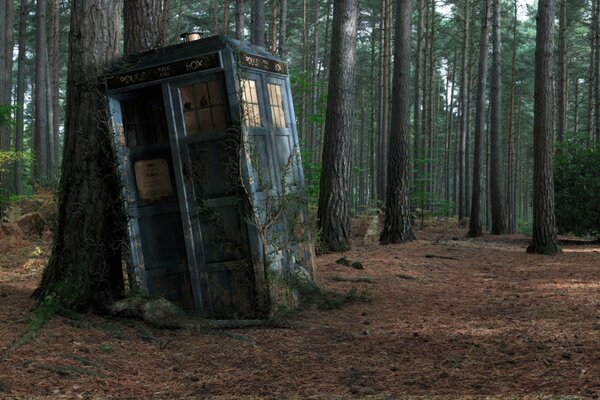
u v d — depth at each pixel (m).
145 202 7.83
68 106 7.88
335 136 15.01
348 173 15.15
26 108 52.97
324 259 13.28
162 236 7.83
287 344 6.56
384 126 30.80
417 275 11.54
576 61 50.09
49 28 36.00
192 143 7.55
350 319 7.79
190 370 5.59
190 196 7.59
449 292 9.81
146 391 4.91
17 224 17.36
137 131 7.84
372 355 6.00
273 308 7.48
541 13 16.33
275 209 7.87
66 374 5.08
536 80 16.34
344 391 4.86
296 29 49.50
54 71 31.41
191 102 7.56
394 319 7.71
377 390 4.85
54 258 7.76
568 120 58.31
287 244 8.03
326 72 46.84
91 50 7.77
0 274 10.99
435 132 46.97
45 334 6.18
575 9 39.38
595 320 6.83
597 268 12.41
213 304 7.64
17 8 39.41
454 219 32.25
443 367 5.41
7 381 4.74
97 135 7.77
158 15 8.95
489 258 14.73
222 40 7.33
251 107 7.75
